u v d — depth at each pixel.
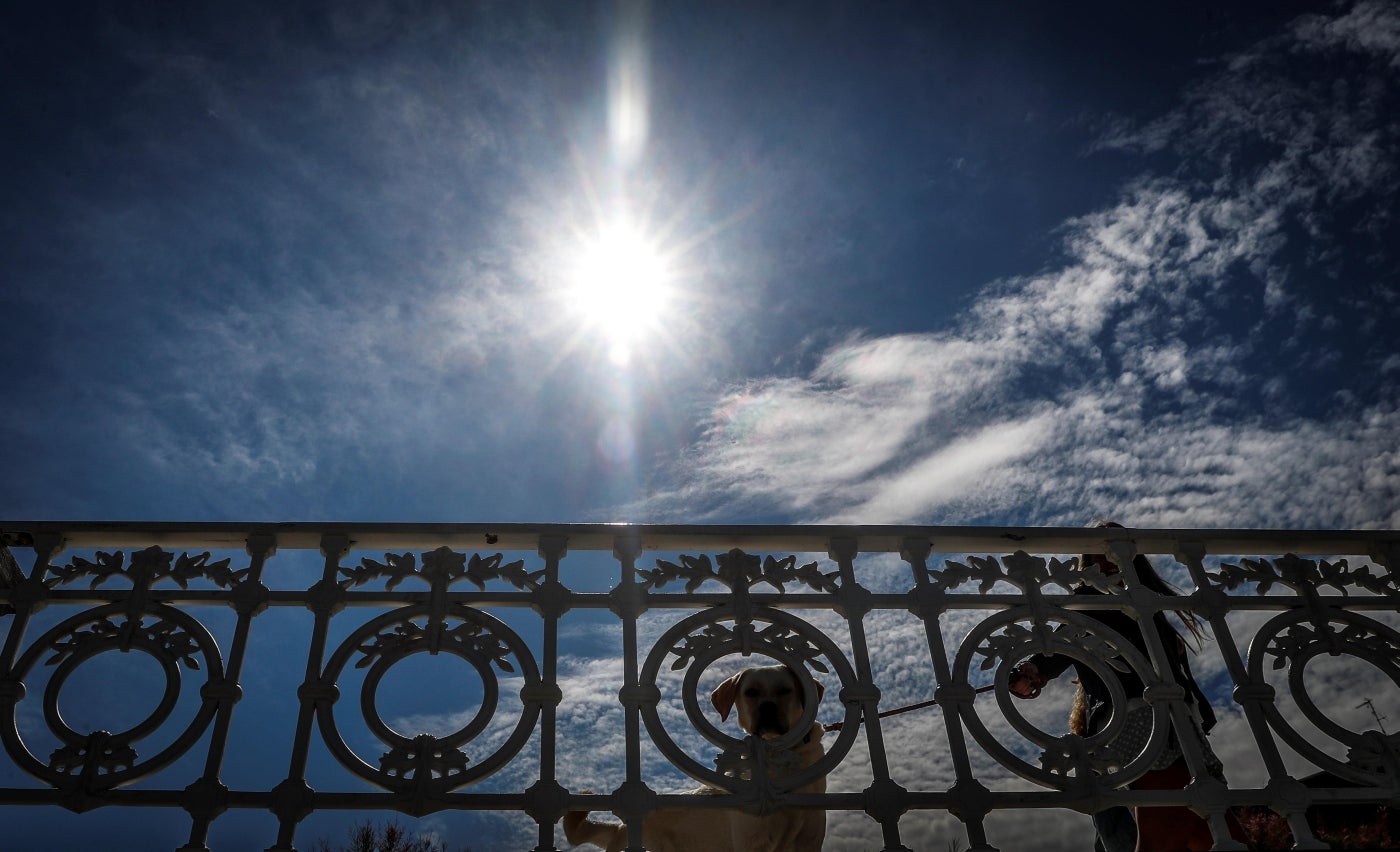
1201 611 3.50
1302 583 3.57
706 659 3.16
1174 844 3.29
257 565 3.30
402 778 2.90
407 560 3.28
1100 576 3.52
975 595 3.42
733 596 3.29
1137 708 3.48
